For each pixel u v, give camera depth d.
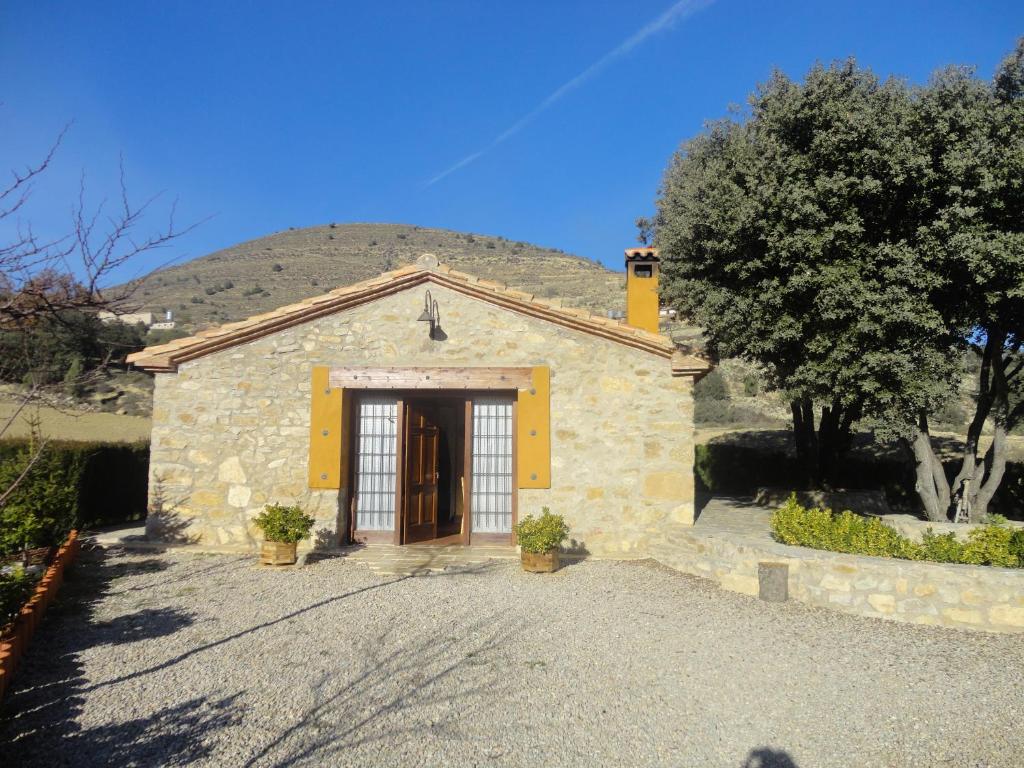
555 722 5.21
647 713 5.42
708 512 15.62
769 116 10.96
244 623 7.58
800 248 10.04
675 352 11.42
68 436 22.02
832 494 16.52
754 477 21.55
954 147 9.63
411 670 6.21
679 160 18.36
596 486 11.52
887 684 6.18
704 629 7.67
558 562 10.69
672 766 4.61
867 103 10.41
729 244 10.88
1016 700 5.87
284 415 11.75
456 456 14.28
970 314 10.64
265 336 11.87
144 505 16.28
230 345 11.84
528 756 4.67
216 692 5.65
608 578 9.99
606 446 11.56
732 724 5.28
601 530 11.46
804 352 11.12
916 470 11.50
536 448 11.58
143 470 16.27
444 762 4.56
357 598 8.67
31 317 3.95
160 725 5.02
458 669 6.25
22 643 6.34
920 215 10.19
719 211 10.99
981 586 7.95
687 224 11.64
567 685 5.93
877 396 10.11
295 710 5.32
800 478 19.09
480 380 11.71
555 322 11.74
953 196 9.62
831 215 10.31
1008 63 9.92
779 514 10.12
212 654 6.57
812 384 11.02
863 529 9.27
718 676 6.26
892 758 4.84
